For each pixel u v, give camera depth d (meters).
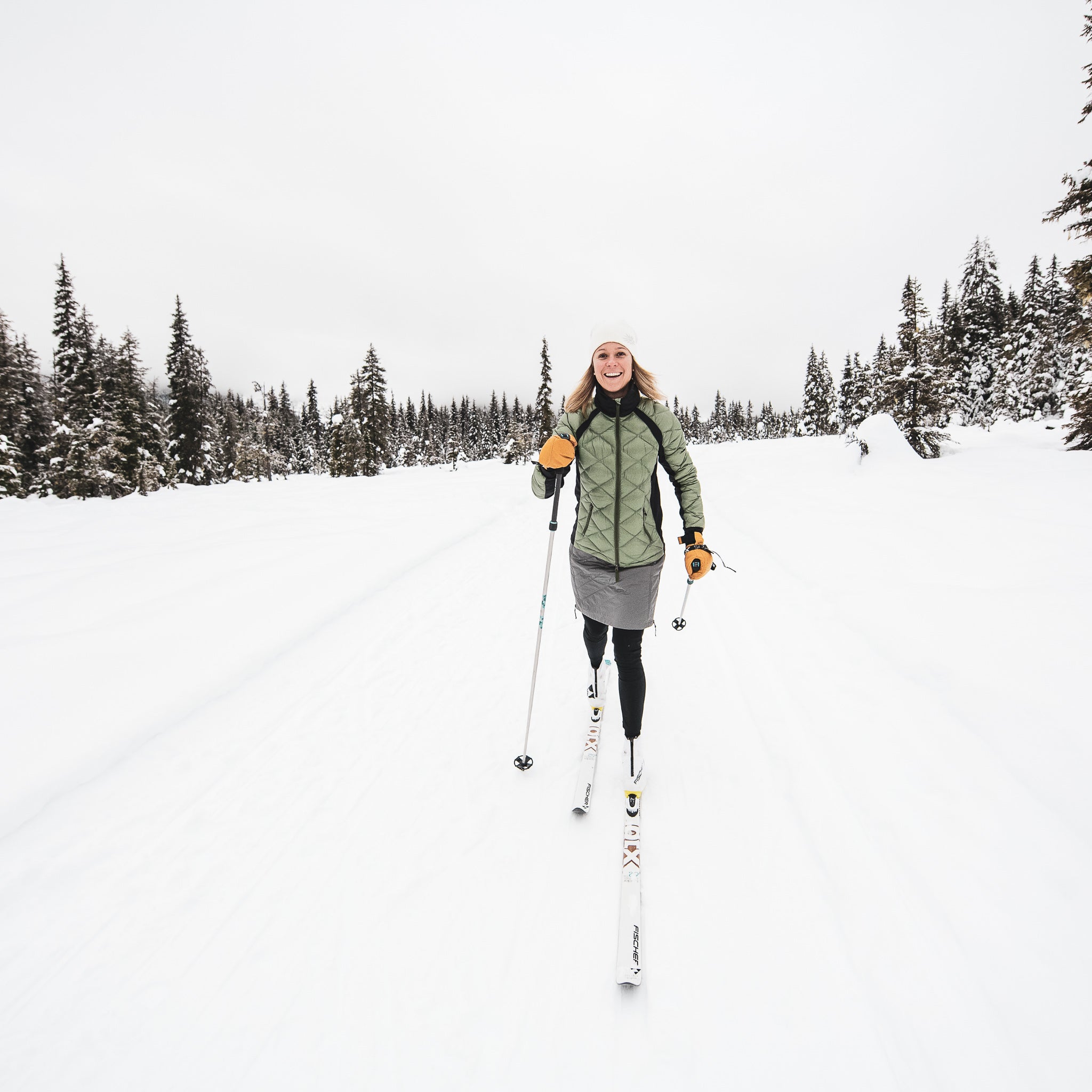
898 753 2.19
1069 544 4.02
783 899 1.67
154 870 1.89
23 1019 1.42
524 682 3.23
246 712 2.90
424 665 3.46
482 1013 1.40
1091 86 9.63
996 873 1.62
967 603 3.24
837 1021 1.32
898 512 6.11
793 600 4.02
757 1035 1.30
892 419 11.87
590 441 2.10
